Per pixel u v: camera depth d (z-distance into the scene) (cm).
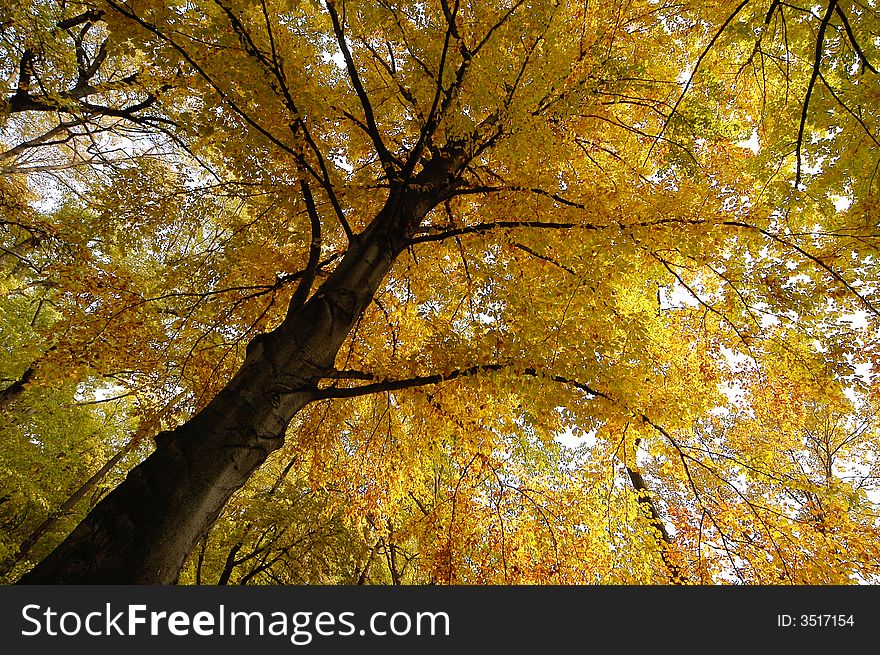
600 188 422
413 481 526
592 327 406
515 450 567
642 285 508
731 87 482
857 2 305
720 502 412
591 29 478
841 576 359
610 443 466
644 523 471
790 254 378
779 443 564
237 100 359
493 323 427
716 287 505
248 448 282
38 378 440
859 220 334
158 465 258
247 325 528
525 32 391
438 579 452
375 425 543
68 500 1242
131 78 731
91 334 439
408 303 564
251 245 525
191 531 249
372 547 995
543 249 427
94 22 715
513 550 459
